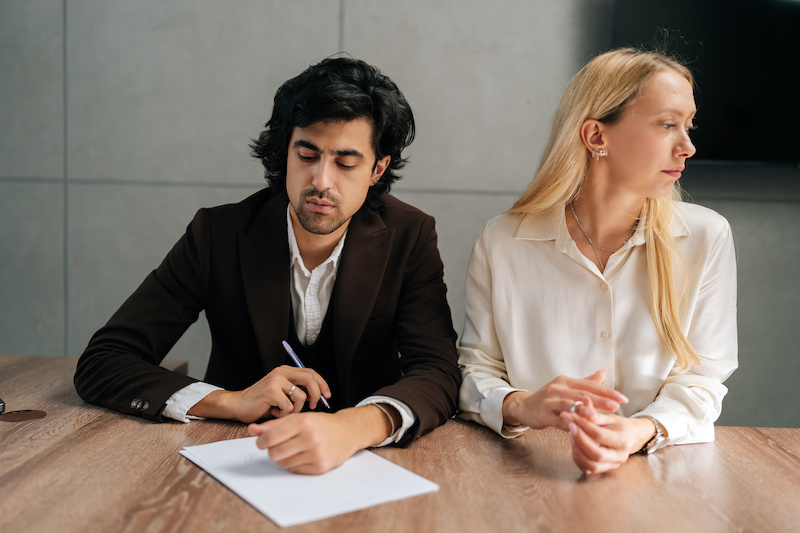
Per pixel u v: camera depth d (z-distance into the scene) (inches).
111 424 44.3
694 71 93.7
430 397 44.9
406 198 102.3
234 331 55.7
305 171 47.6
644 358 49.5
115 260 105.7
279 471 36.6
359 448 39.2
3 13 104.5
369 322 54.7
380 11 100.1
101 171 105.0
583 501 34.1
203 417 45.7
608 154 48.6
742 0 92.0
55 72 104.4
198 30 102.2
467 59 100.0
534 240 51.6
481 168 101.3
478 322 53.3
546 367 50.9
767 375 101.0
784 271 99.9
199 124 103.2
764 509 33.5
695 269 50.0
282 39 101.3
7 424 43.8
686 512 33.0
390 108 49.8
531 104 99.9
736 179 97.5
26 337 107.9
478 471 37.9
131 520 30.8
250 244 54.2
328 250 54.9
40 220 106.3
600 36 98.2
